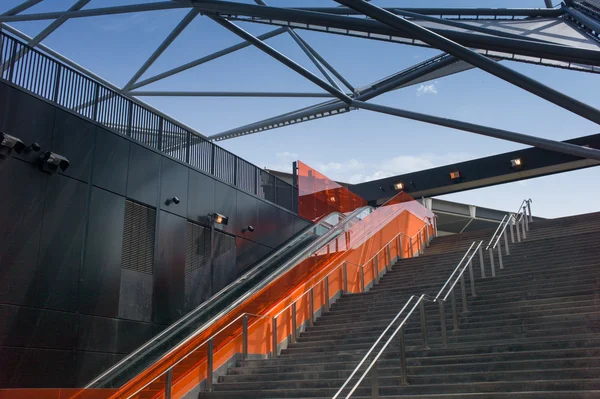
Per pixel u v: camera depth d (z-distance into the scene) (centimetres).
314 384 979
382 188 3291
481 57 1255
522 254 1591
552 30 1748
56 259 1237
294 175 2372
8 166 1175
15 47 1295
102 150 1409
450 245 2180
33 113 1248
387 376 916
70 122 1334
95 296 1311
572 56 1160
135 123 1590
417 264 1847
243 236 1912
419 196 3294
